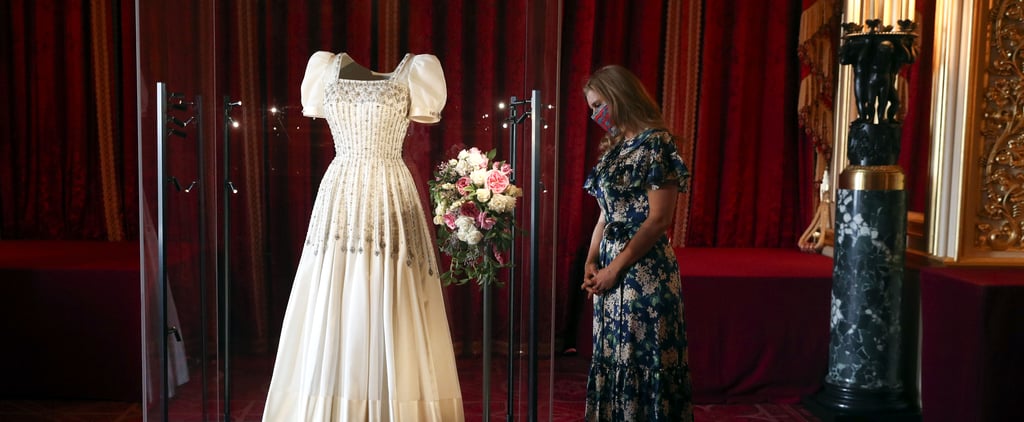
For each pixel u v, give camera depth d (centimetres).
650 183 254
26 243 426
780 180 458
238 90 265
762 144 457
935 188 343
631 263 256
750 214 462
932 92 345
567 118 440
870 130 336
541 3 250
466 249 260
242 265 269
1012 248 336
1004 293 294
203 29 262
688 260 407
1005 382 296
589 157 454
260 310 270
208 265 268
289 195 268
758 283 368
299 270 262
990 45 328
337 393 256
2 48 434
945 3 336
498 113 262
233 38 264
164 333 259
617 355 262
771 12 447
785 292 369
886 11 337
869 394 339
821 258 419
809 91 426
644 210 260
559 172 444
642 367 258
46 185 441
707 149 457
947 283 314
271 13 265
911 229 365
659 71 454
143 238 257
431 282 262
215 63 262
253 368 270
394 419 255
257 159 267
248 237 268
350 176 258
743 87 452
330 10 266
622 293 260
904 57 331
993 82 329
